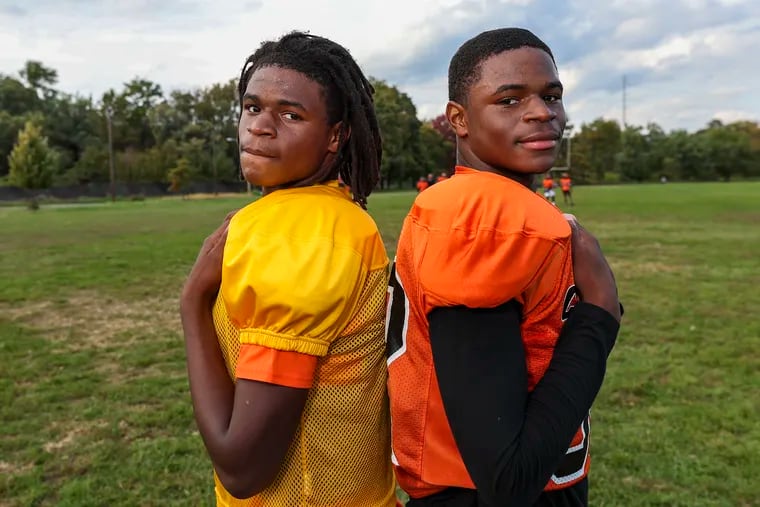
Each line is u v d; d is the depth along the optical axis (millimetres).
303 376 1091
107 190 60781
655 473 3656
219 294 1245
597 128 90375
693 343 6250
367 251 1206
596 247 1231
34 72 79500
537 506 1253
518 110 1188
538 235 1111
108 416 4605
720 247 13844
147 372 5664
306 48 1237
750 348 6059
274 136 1191
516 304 1130
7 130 68562
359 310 1201
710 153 83938
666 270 10820
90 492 3523
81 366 5828
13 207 42625
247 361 1093
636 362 5617
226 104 78688
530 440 1032
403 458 1290
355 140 1329
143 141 80312
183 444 4094
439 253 1122
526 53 1190
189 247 14984
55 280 10406
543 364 1184
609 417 4441
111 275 10977
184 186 64688
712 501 3379
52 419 4570
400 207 27781
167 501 3439
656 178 84500
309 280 1080
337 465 1224
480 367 1062
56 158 58000
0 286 9828
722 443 4016
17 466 3867
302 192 1227
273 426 1081
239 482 1118
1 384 5281
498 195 1152
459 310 1101
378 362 1275
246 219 1180
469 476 1162
